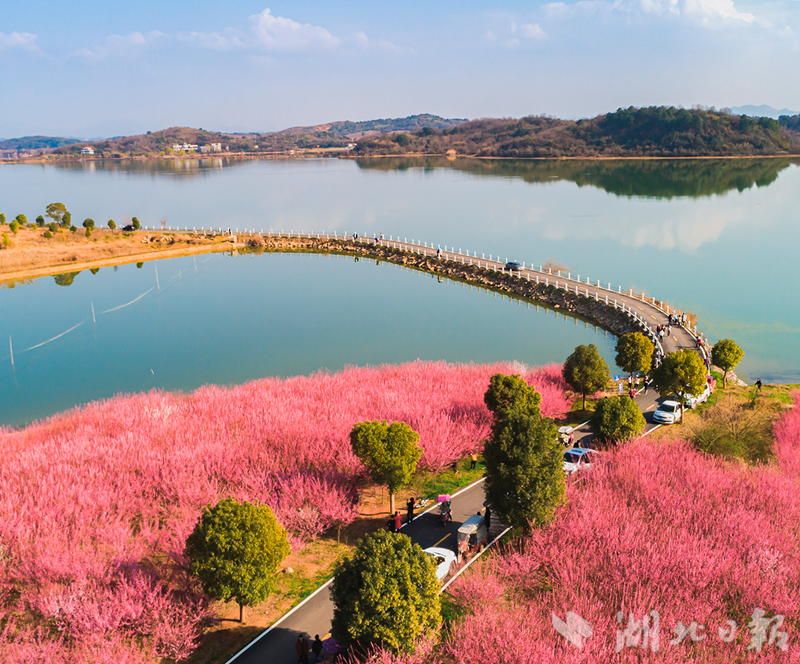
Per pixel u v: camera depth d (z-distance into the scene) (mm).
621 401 39062
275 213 171375
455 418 41531
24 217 110438
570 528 26609
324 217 163875
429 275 102250
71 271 101062
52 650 20750
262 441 37031
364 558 21203
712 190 195375
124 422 40906
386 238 123375
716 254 111125
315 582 26531
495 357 62750
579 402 48750
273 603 25109
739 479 31906
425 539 29766
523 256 112625
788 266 100500
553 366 54500
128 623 22422
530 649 18906
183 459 34156
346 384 49312
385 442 31031
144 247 112625
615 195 191000
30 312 80312
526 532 28047
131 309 81625
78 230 113688
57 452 35625
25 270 97000
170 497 31469
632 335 50656
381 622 20219
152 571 25344
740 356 51250
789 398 49375
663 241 123438
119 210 176875
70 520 29047
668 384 43812
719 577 23156
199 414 42906
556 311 80938
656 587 22641
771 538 25734
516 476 27453
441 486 35406
